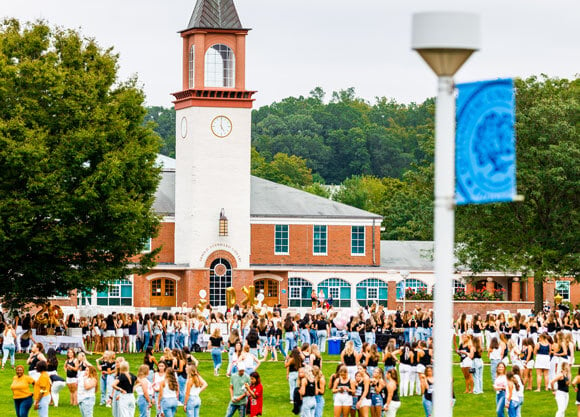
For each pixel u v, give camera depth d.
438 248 16.75
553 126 71.62
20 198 55.81
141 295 83.25
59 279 59.91
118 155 57.88
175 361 39.00
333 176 194.38
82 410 35.75
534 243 73.00
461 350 45.94
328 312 79.44
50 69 57.69
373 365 41.25
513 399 36.66
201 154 84.19
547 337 45.94
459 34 16.20
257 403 36.03
